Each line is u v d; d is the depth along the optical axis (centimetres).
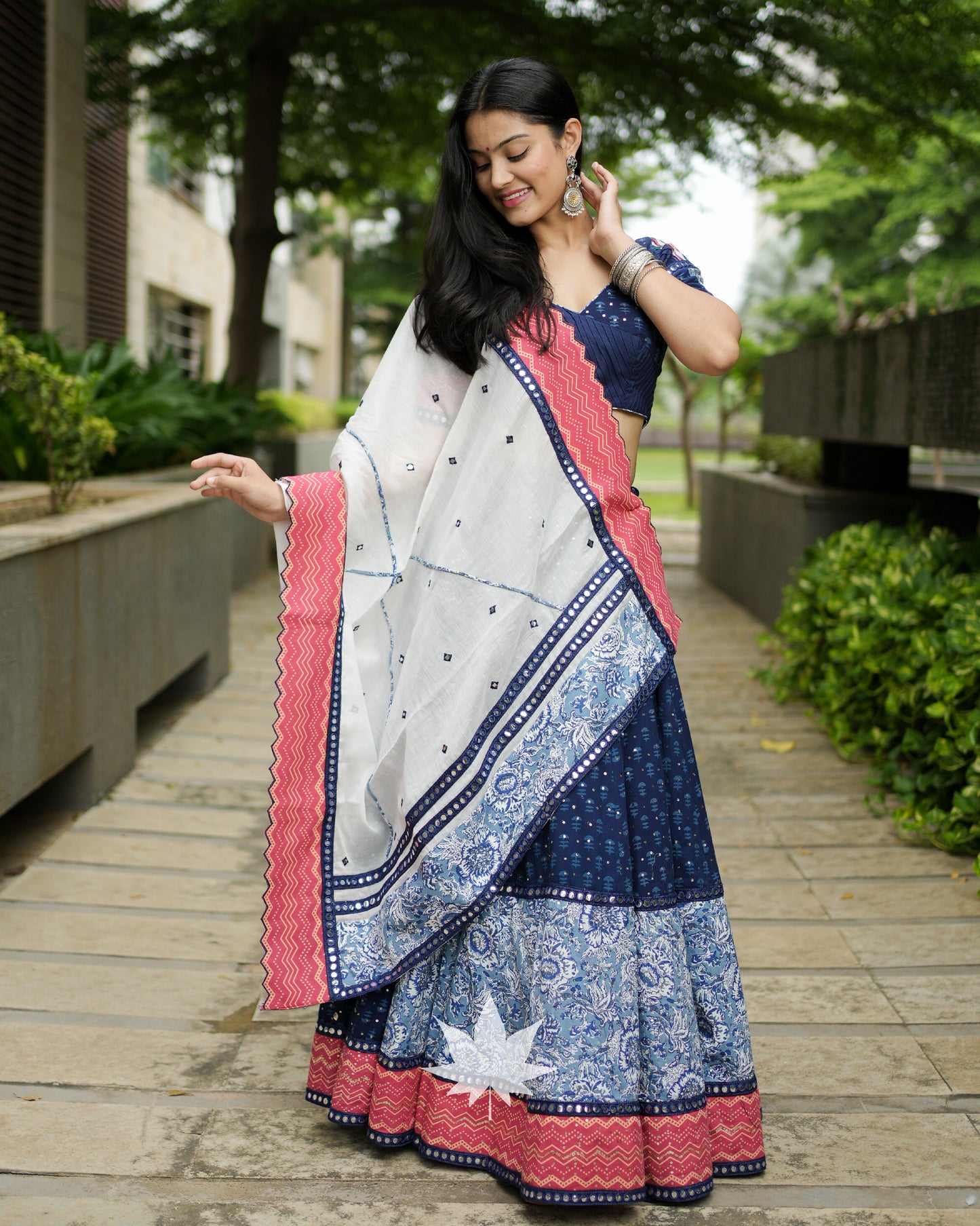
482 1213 169
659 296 174
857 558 484
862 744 407
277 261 2162
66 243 746
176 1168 179
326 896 189
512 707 177
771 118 754
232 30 819
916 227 1623
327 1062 191
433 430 186
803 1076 210
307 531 184
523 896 176
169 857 313
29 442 490
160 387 696
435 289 179
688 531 1334
